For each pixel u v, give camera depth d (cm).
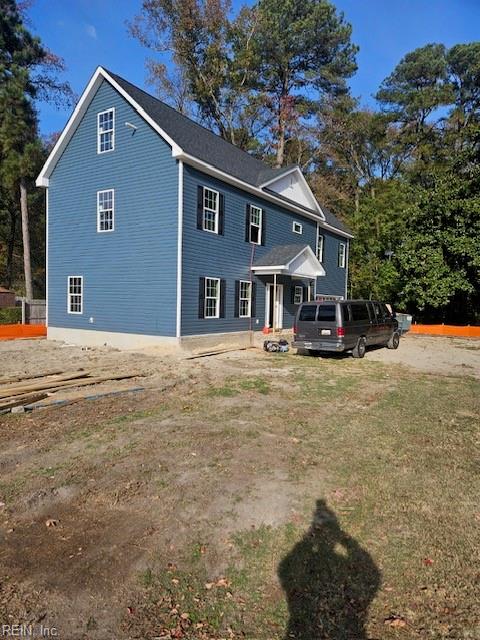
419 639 224
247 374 991
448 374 1051
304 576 273
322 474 431
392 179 3741
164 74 3092
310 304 1285
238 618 238
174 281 1362
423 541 312
